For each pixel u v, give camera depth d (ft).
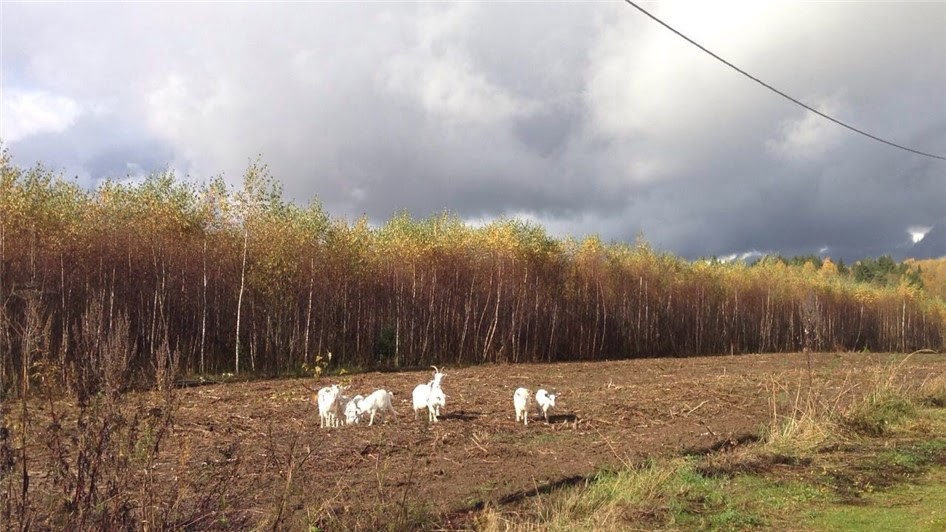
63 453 21.59
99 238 79.77
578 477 34.12
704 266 180.14
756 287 187.01
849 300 215.31
